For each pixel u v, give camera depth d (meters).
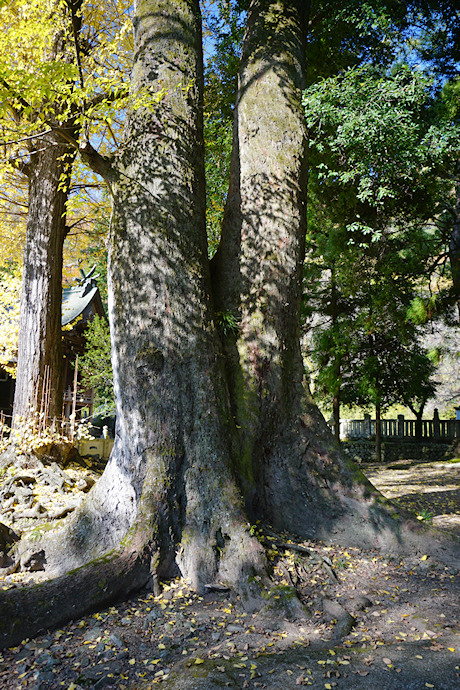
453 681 3.06
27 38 6.59
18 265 13.37
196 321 5.42
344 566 5.20
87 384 18.08
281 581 4.58
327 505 5.83
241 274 6.20
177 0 6.17
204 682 3.03
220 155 11.59
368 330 15.61
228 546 4.72
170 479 5.00
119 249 5.53
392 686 3.00
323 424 6.19
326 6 10.37
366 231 9.92
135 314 5.31
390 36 10.82
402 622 4.07
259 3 7.24
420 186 11.20
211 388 5.33
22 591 3.94
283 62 6.80
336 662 3.31
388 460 20.25
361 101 8.18
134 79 5.97
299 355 6.34
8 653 3.57
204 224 5.95
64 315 17.44
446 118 11.21
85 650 3.56
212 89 12.10
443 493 10.29
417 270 15.09
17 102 5.88
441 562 5.48
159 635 3.80
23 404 8.90
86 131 5.56
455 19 11.58
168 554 4.77
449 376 27.09
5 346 10.55
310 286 15.61
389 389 18.91
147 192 5.53
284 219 6.27
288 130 6.55
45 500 7.12
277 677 3.11
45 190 9.25
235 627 3.87
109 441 13.57
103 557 4.46
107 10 9.45
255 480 5.68
